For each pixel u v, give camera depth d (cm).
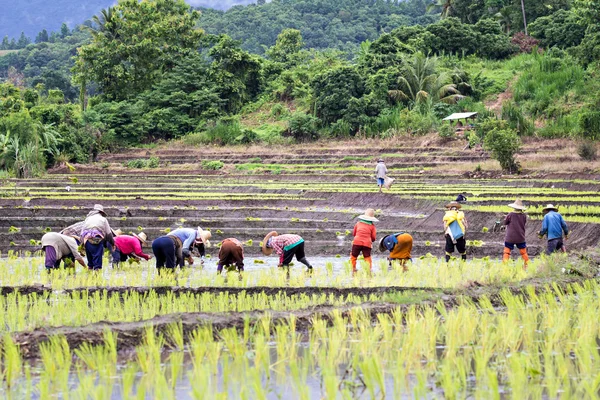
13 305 2462
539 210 4853
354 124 11675
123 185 8569
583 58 11594
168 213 6072
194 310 2433
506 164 7738
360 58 13250
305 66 14875
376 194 6488
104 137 12688
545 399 1509
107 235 3309
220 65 14250
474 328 2016
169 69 15038
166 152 12156
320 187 7550
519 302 2397
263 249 3234
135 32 14938
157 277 3008
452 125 10588
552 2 15125
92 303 2530
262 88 14625
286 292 2811
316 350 1906
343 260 4194
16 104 12381
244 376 1683
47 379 1591
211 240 4975
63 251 3238
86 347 1814
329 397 1458
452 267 3225
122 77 14475
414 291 2728
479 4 15938
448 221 3575
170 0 15900
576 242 4153
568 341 1944
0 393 1582
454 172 8138
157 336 2039
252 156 11075
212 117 13538
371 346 1858
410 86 12006
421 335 1889
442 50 13638
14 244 4756
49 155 11419
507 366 1722
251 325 2158
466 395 1557
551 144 9188
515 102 11375
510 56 13762
